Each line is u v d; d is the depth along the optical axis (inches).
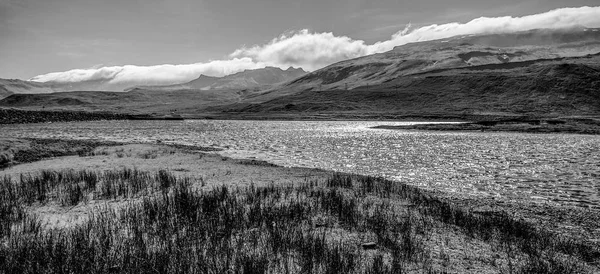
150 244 344.2
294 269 303.1
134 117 4953.3
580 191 729.0
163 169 858.8
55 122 3956.7
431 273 312.2
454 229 445.1
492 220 489.7
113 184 628.4
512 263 346.0
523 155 1307.8
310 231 409.4
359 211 497.7
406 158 1234.0
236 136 2267.5
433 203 571.5
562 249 394.9
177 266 288.4
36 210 479.5
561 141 1872.5
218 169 872.9
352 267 306.7
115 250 310.7
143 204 483.8
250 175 795.4
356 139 2032.5
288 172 845.2
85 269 282.2
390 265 322.0
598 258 374.0
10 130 2593.5
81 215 458.0
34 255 297.7
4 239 350.6
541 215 551.8
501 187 765.9
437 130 2810.0
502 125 2869.1
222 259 309.3
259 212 450.9
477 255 362.6
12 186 593.9
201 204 487.2
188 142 1825.8
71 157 1070.4
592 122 2989.7
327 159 1212.5
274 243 348.8
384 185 705.0
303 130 2920.8
